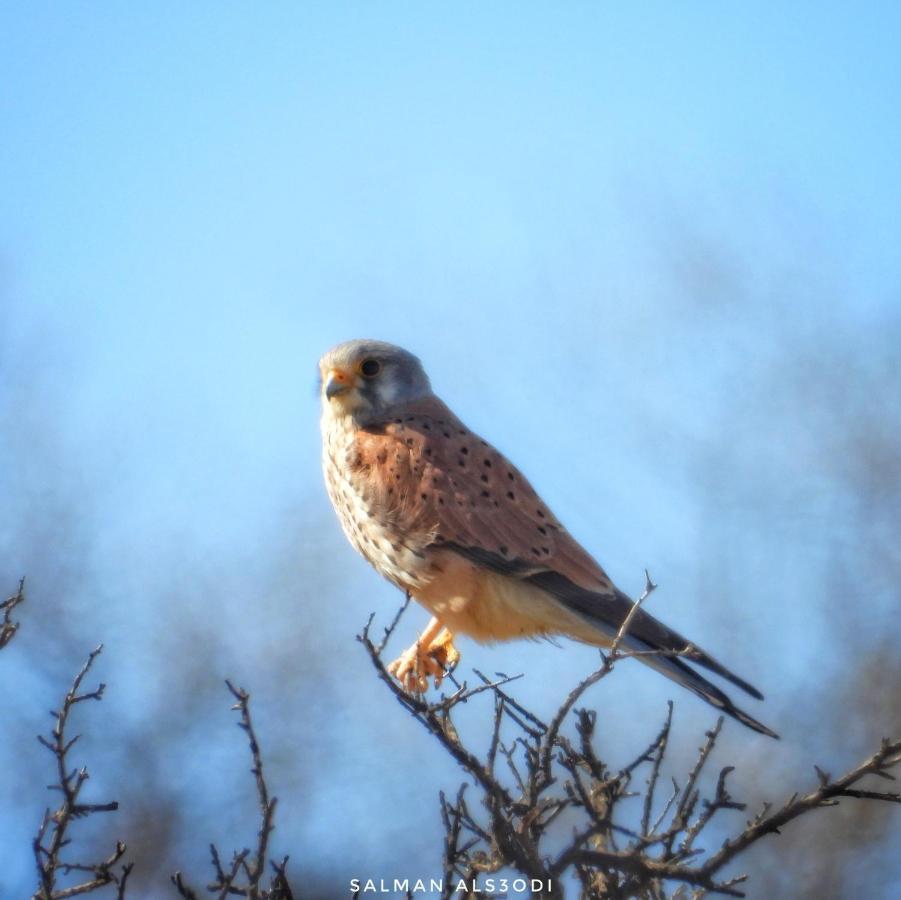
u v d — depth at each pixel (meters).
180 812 16.09
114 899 15.17
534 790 7.40
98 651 7.52
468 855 7.60
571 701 7.36
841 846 16.16
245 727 7.16
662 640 10.34
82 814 7.46
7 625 7.96
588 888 7.43
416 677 11.27
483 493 11.32
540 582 11.02
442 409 12.02
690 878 7.24
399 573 11.49
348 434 11.84
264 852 7.12
